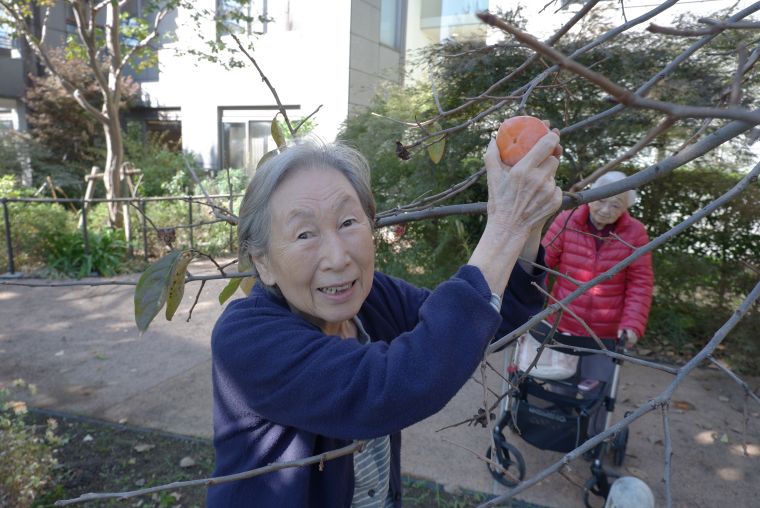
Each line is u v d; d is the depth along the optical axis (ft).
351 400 3.09
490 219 3.35
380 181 19.93
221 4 35.19
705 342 16.99
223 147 40.91
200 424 12.16
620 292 10.25
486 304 3.04
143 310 3.53
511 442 11.48
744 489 10.12
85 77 40.40
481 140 17.22
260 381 3.43
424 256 19.47
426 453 11.07
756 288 3.59
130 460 10.78
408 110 19.43
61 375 14.67
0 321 18.86
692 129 13.17
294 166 3.75
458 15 30.55
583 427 9.12
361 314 4.67
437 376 2.93
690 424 12.45
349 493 4.01
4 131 38.88
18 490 8.84
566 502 9.53
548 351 9.69
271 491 3.71
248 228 3.89
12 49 41.29
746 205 16.33
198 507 9.48
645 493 6.93
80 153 41.55
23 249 25.66
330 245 3.61
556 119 15.65
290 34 35.86
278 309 3.81
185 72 40.75
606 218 9.98
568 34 16.30
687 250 17.63
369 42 35.65
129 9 42.42
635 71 14.46
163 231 4.01
